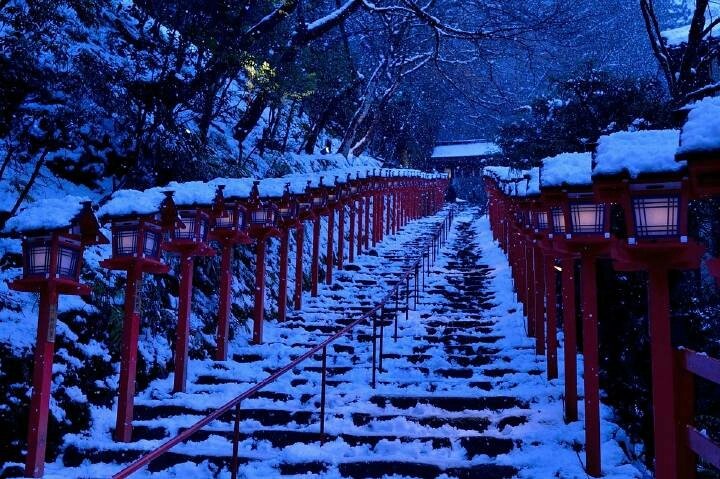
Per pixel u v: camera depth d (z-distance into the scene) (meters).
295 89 14.54
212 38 10.96
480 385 7.35
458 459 5.52
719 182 2.92
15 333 6.13
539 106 14.76
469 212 33.97
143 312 7.91
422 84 33.47
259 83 13.35
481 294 12.83
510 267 14.85
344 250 16.67
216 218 8.50
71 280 5.36
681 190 3.84
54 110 8.61
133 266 6.32
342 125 29.64
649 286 3.78
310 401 6.89
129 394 6.19
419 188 27.39
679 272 9.00
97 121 9.57
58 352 6.52
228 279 8.70
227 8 11.61
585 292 5.37
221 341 8.49
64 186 9.13
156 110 10.09
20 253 7.04
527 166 15.41
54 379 6.27
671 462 3.40
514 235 12.84
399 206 22.39
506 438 5.77
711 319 8.70
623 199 3.98
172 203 6.43
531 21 21.72
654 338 3.62
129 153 10.16
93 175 9.63
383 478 5.31
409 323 10.30
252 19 13.36
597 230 5.30
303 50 15.38
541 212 7.01
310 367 8.25
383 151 34.53
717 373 2.89
